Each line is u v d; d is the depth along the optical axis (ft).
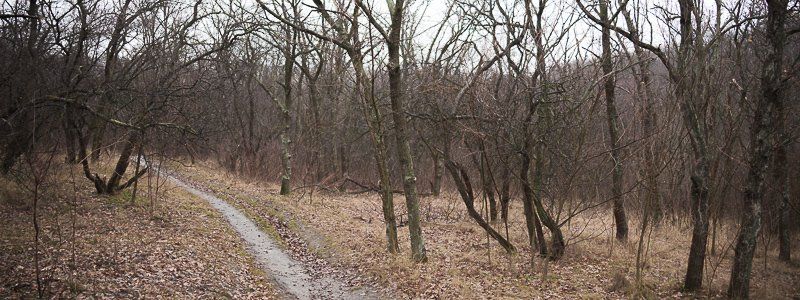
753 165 28.73
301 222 53.47
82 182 54.08
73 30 42.98
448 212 60.49
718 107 34.78
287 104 73.72
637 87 37.06
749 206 29.12
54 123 38.45
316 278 37.29
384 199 41.96
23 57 36.09
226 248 41.45
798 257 43.50
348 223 53.83
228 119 89.97
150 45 46.60
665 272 37.76
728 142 35.32
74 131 53.26
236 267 37.09
